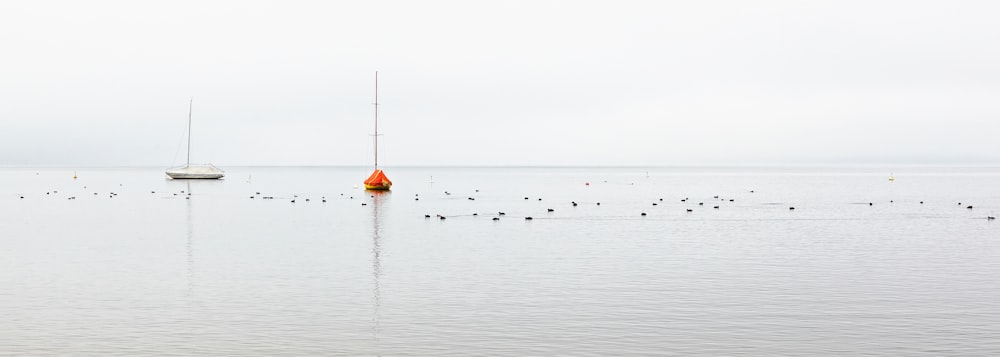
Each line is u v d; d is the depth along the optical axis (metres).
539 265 47.50
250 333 30.33
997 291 38.09
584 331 30.39
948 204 118.69
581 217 89.50
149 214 96.06
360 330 30.77
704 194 160.00
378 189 156.25
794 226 76.44
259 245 59.12
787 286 39.59
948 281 41.06
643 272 44.50
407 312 33.81
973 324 31.30
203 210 103.88
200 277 43.06
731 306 34.72
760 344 28.58
